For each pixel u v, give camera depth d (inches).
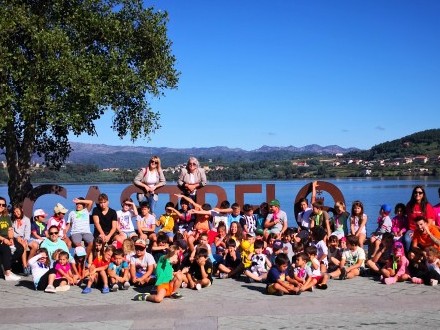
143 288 379.9
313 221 464.8
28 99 508.7
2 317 299.0
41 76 525.0
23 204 524.7
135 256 386.9
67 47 524.7
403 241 409.1
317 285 370.3
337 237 427.5
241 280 410.0
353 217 460.1
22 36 538.3
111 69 550.3
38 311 312.3
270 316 291.3
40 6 557.0
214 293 361.4
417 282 379.2
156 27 605.6
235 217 492.1
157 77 603.5
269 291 354.6
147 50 614.5
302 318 285.3
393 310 298.2
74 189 2049.7
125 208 474.3
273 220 482.3
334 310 301.9
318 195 528.4
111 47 571.5
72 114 529.7
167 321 283.7
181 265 387.9
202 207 491.8
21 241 438.0
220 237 453.7
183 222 493.4
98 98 531.8
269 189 528.4
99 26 555.5
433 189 2598.4
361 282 389.1
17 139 589.6
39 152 653.3
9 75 528.1
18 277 416.5
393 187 2997.0
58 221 445.1
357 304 315.6
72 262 398.9
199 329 266.2
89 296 354.9
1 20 497.7
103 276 368.8
